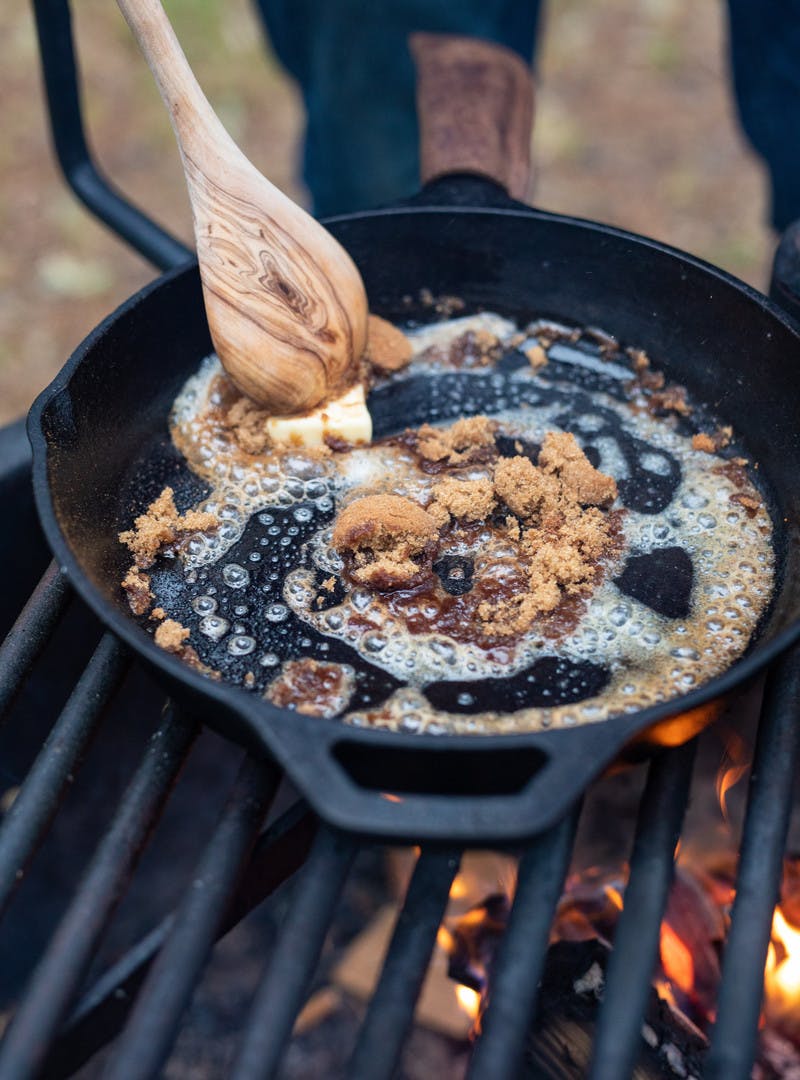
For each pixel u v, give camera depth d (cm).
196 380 71
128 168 144
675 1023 62
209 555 65
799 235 69
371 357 72
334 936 78
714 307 69
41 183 142
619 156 149
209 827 83
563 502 66
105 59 157
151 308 68
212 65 158
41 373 120
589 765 50
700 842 75
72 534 60
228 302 65
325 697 59
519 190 75
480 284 74
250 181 65
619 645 61
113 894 53
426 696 59
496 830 49
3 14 165
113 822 55
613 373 72
